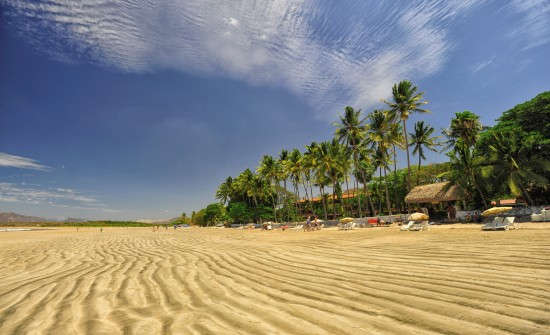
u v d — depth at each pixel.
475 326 3.33
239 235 27.12
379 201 48.84
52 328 3.79
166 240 22.19
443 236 13.03
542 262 6.26
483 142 25.39
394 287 5.20
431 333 3.21
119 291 5.75
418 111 31.17
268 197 64.31
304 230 29.84
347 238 16.34
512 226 13.89
